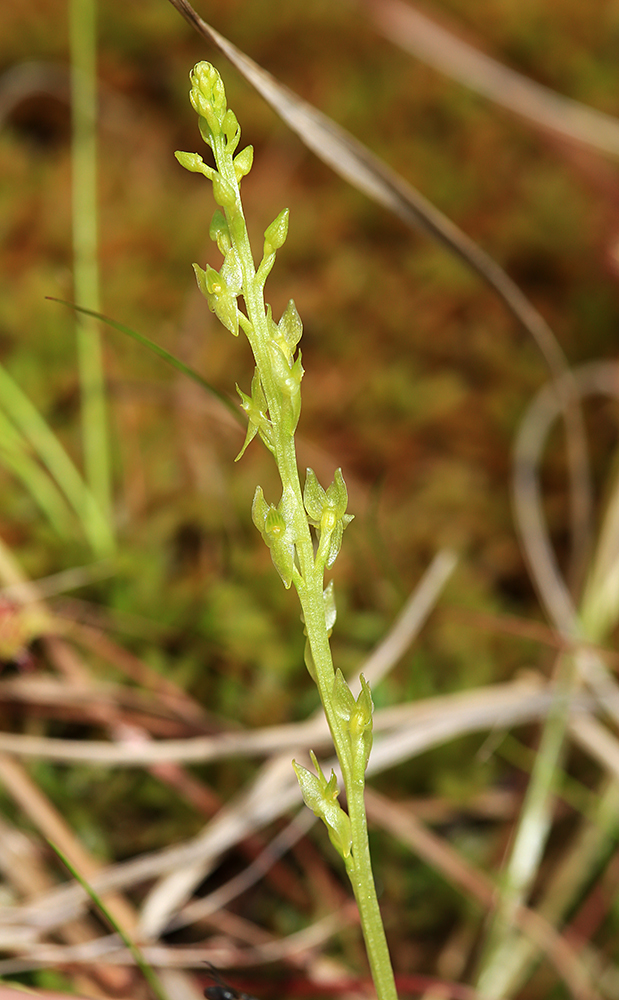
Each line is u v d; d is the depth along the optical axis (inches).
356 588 12.2
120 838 9.9
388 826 9.7
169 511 12.4
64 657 10.7
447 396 14.3
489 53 18.9
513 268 16.2
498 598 12.7
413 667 10.6
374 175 9.0
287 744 9.5
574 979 9.1
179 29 18.3
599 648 11.6
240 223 5.3
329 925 9.0
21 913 8.2
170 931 9.3
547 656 11.7
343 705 5.4
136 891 9.5
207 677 11.1
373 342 15.3
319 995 8.6
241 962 8.3
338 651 11.5
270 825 9.9
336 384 14.6
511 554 13.1
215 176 5.3
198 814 10.0
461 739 10.9
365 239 16.7
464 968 9.4
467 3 19.1
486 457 14.1
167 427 13.5
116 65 18.0
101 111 17.5
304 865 9.8
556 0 19.3
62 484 11.8
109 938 8.0
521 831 9.8
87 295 12.8
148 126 17.7
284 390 5.3
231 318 5.3
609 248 15.6
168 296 15.2
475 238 16.4
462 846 10.5
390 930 9.7
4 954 8.3
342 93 18.1
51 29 17.8
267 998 8.5
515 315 10.4
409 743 9.6
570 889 10.0
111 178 16.7
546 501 13.7
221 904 9.2
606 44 19.1
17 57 17.6
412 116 18.1
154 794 10.0
